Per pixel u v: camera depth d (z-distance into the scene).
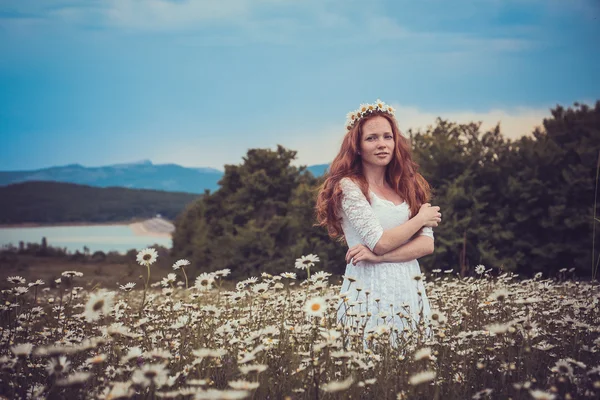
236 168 39.00
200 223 38.81
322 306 2.76
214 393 1.99
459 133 30.06
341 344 2.85
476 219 24.53
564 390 2.42
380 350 3.09
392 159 4.08
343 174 4.05
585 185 23.12
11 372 2.56
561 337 3.20
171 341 3.13
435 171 27.73
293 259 28.09
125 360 2.49
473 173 26.98
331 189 4.08
